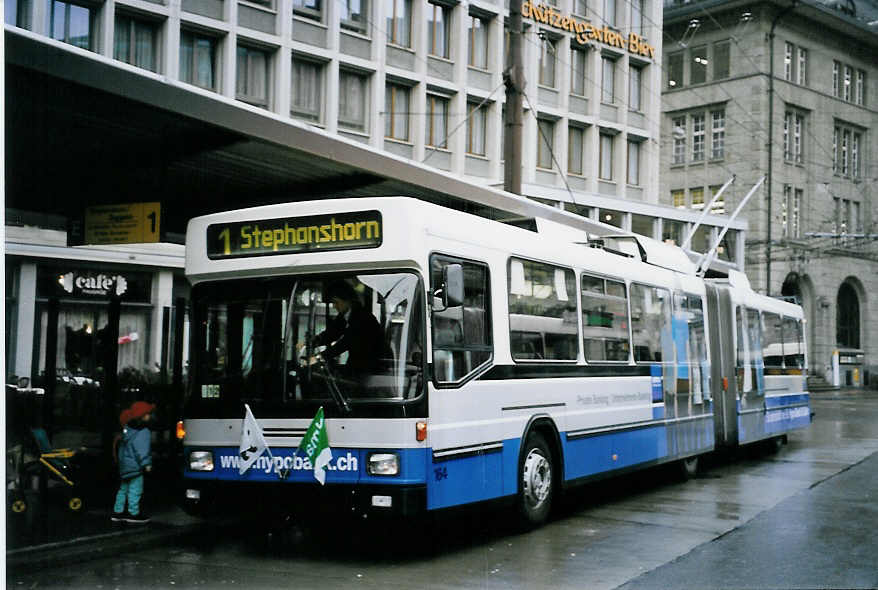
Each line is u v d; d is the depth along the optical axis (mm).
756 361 18281
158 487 12523
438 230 8578
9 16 23250
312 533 10109
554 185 39562
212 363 8891
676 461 14672
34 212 12680
